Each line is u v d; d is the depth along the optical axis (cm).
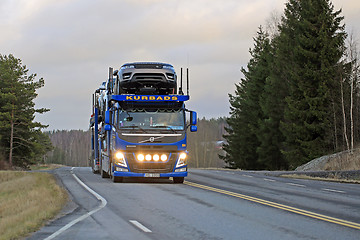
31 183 2317
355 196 1659
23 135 6812
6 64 6794
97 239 898
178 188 1938
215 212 1258
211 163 12438
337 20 4809
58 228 1018
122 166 2111
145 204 1420
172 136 2122
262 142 6094
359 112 4762
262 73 6731
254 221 1112
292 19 5606
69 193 1730
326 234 952
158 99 2134
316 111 4650
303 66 4878
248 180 2480
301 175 2916
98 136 2961
